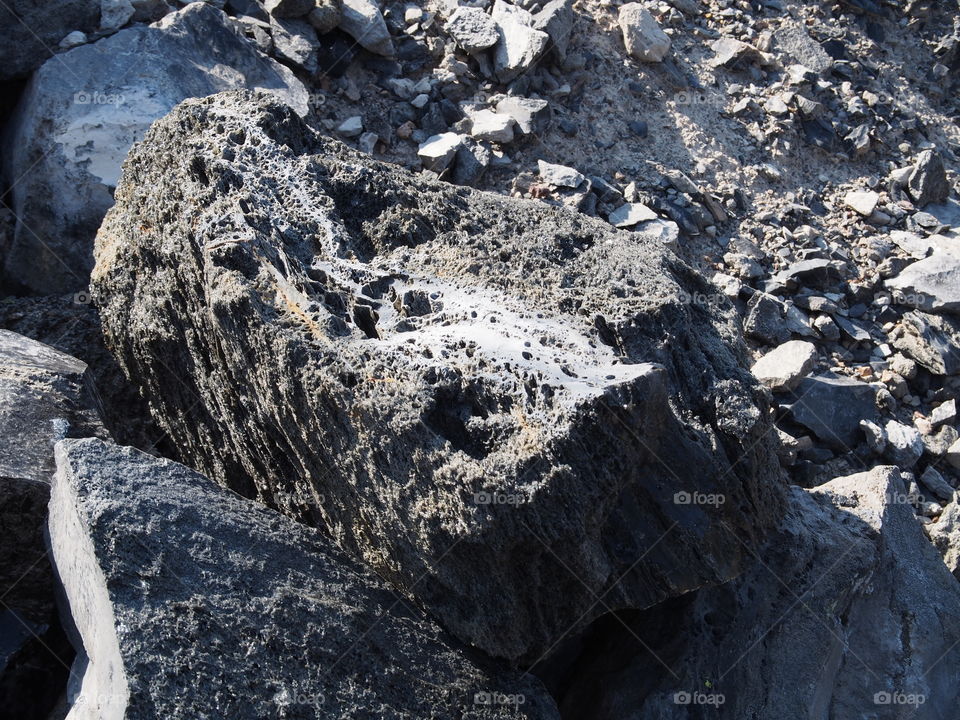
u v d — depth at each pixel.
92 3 2.12
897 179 2.53
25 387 1.47
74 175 1.92
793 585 1.55
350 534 1.36
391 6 2.46
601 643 1.54
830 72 2.73
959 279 2.22
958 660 1.68
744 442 1.37
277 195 1.46
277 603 1.24
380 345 1.30
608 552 1.30
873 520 1.69
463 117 2.29
